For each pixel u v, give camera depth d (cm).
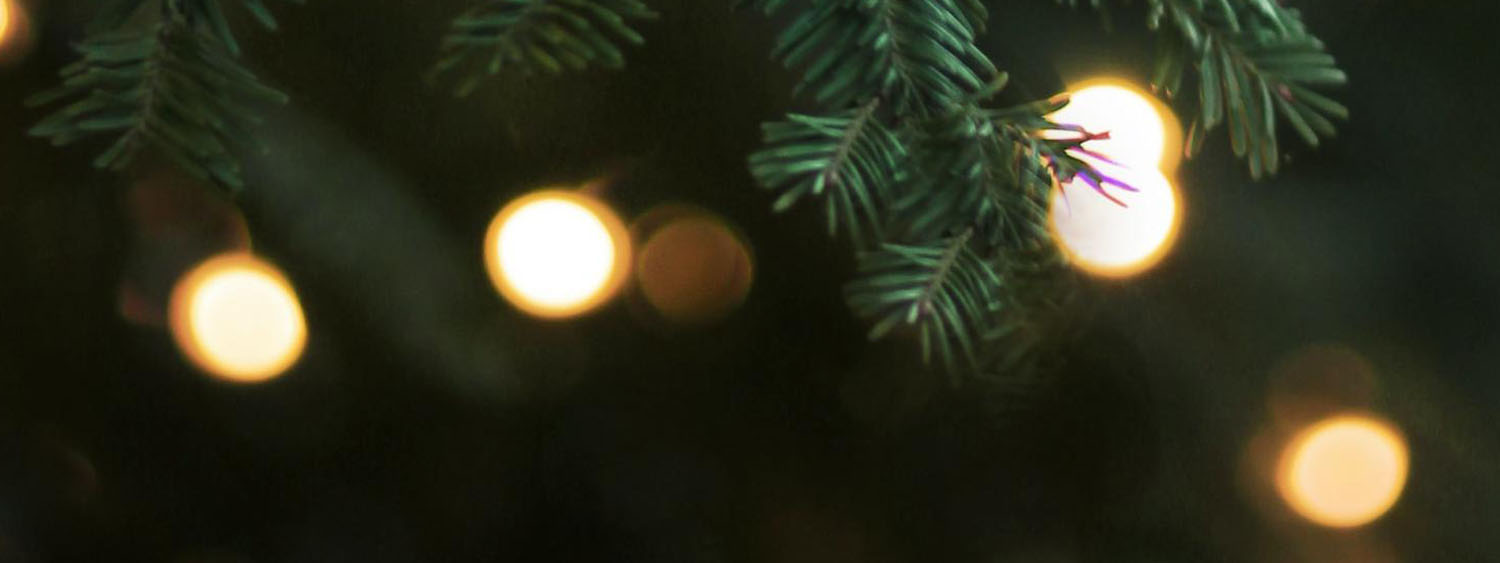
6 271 141
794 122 106
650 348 148
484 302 141
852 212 105
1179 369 141
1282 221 153
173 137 108
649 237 142
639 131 140
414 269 138
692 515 155
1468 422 148
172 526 157
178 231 138
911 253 106
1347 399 146
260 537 158
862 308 106
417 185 140
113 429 154
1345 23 161
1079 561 145
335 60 139
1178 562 143
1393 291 154
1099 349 138
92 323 146
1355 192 158
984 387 136
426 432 153
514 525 157
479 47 106
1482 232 156
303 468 156
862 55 108
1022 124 108
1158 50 111
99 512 155
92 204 139
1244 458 143
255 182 135
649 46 139
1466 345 152
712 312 146
